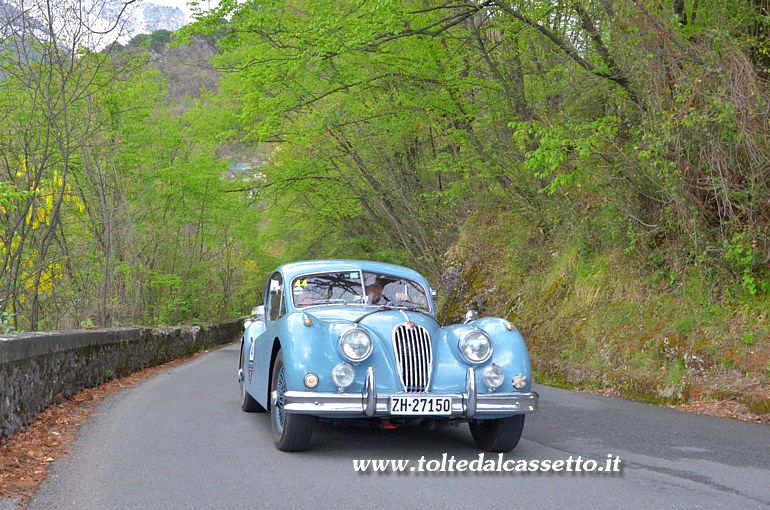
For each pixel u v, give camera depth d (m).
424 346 5.13
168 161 23.47
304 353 5.00
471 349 5.11
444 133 15.64
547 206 13.98
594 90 12.02
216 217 25.00
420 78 14.55
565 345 11.23
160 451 5.32
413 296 6.39
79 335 9.08
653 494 4.08
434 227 21.08
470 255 17.27
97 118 16.34
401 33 12.29
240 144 20.94
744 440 5.85
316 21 12.03
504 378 5.11
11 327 8.91
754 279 9.01
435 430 6.30
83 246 18.73
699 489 4.20
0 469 4.68
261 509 3.77
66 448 5.51
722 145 8.71
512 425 5.18
